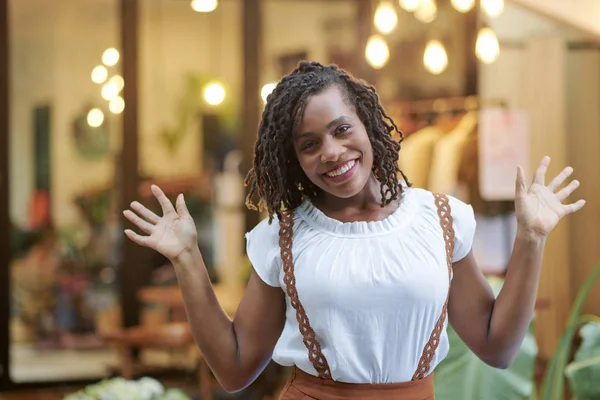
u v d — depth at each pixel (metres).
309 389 1.65
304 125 1.58
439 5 5.72
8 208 5.77
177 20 6.20
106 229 6.06
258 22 6.14
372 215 1.66
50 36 5.96
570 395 4.18
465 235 1.65
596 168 5.00
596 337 3.01
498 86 5.16
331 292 1.57
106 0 6.06
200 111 6.22
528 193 1.65
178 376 5.57
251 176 1.74
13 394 5.62
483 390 2.75
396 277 1.57
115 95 6.10
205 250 6.14
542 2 4.37
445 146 5.02
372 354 1.58
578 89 5.00
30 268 5.91
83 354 5.94
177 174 6.18
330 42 6.22
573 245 4.99
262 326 1.71
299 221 1.67
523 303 1.63
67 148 6.03
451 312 1.72
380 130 1.63
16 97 5.88
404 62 5.92
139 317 5.99
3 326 5.68
